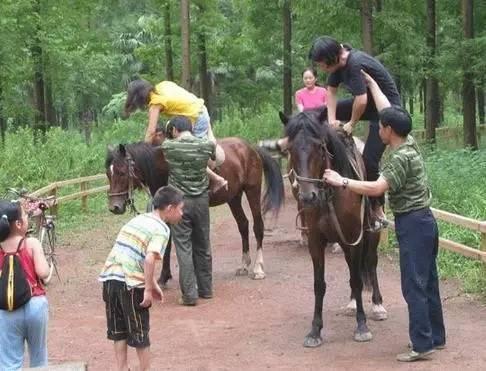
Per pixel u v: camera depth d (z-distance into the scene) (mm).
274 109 31000
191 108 8953
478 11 22328
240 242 12906
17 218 5434
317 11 20375
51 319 8227
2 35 19922
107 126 32719
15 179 16234
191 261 8625
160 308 8570
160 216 5844
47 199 10570
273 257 11445
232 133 27062
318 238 6832
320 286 6965
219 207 17844
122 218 15922
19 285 5344
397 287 9188
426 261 6359
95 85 39500
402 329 7410
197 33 24844
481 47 19469
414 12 22484
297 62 26031
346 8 19594
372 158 7281
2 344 5410
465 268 9648
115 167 8664
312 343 6969
